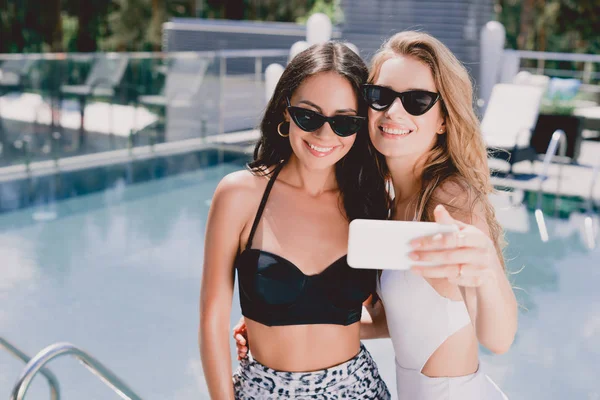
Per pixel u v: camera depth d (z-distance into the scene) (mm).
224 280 1854
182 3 24406
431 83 1796
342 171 1963
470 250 1247
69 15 21641
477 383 1915
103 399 4027
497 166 9312
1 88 8391
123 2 22953
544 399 4109
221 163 9922
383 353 4629
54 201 8016
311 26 10789
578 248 6605
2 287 5680
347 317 1867
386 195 2049
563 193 8289
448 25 11914
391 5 12109
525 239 6805
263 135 1944
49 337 4836
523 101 9352
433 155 1894
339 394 1849
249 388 1864
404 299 1870
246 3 24500
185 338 4887
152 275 6012
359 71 1827
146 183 8891
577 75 12320
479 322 1538
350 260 1265
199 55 10406
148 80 9867
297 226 1863
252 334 1876
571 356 4633
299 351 1830
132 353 4645
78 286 5742
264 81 11414
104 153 9547
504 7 26047
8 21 19078
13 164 8680
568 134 9789
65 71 8938
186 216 7637
